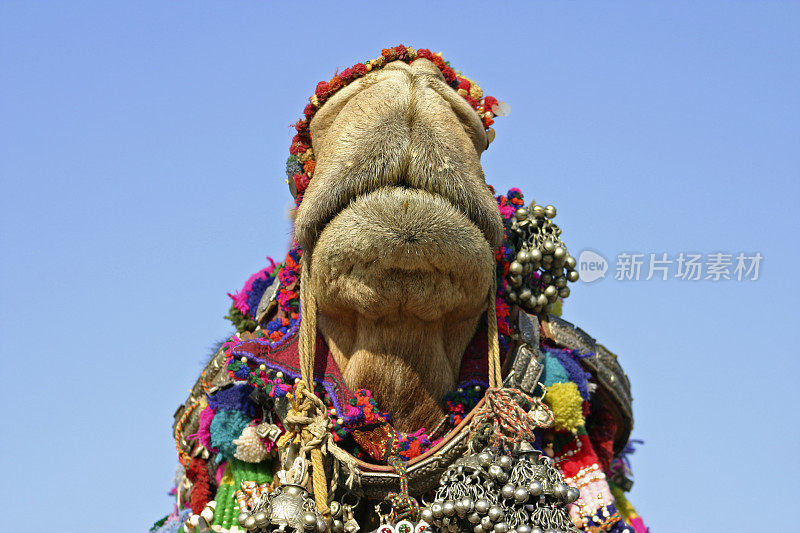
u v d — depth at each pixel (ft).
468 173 12.07
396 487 12.55
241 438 13.25
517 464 11.64
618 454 16.33
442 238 11.53
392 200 11.50
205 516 13.21
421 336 12.56
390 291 11.87
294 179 13.91
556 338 14.60
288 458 12.25
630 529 13.97
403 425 12.88
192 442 14.55
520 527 11.28
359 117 12.25
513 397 12.93
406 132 11.84
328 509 11.86
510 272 13.80
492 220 12.33
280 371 13.03
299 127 14.07
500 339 13.30
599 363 15.11
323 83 13.76
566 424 13.80
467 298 12.33
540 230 14.17
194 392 14.97
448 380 12.96
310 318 12.91
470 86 14.37
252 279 15.47
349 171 11.88
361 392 12.76
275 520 11.40
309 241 12.46
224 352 14.10
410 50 13.71
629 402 15.94
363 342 12.71
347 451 12.89
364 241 11.55
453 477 11.60
